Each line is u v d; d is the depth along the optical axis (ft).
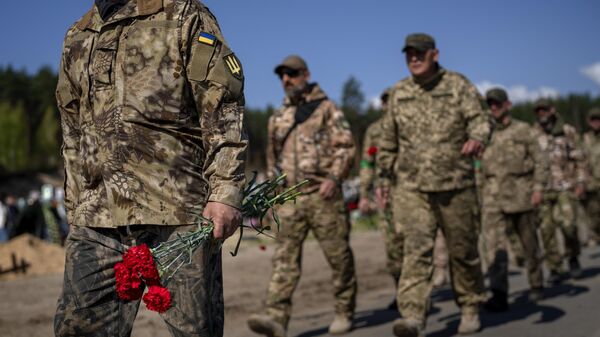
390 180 18.60
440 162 17.04
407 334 16.02
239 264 34.50
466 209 17.13
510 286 27.55
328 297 25.68
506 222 24.04
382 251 41.98
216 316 8.38
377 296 26.09
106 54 8.23
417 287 16.65
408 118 17.48
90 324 7.95
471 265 17.57
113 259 8.09
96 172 8.16
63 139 8.75
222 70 8.07
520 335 17.65
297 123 18.34
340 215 18.19
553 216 29.01
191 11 8.21
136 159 8.02
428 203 17.17
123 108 8.09
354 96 288.30
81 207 8.21
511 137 23.99
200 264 7.99
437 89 17.29
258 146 275.18
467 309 18.04
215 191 7.84
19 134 224.74
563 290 25.90
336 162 18.20
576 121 247.70
